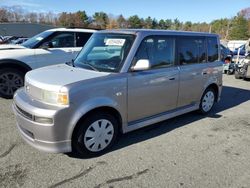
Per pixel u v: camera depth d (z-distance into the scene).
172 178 3.32
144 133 4.69
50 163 3.54
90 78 3.59
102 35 4.54
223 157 3.93
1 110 5.59
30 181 3.14
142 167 3.55
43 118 3.26
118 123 4.05
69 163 3.56
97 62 4.17
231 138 4.64
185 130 4.92
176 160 3.77
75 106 3.37
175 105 4.94
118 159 3.73
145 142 4.31
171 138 4.52
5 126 4.70
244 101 7.38
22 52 6.61
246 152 4.12
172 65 4.73
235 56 15.99
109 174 3.35
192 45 5.16
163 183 3.21
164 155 3.90
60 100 3.30
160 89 4.48
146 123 4.41
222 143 4.42
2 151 3.80
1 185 3.04
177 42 4.80
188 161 3.75
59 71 3.93
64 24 93.50
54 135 3.30
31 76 3.77
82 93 3.42
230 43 22.64
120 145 4.16
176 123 5.28
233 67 13.10
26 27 60.19
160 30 4.55
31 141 3.46
